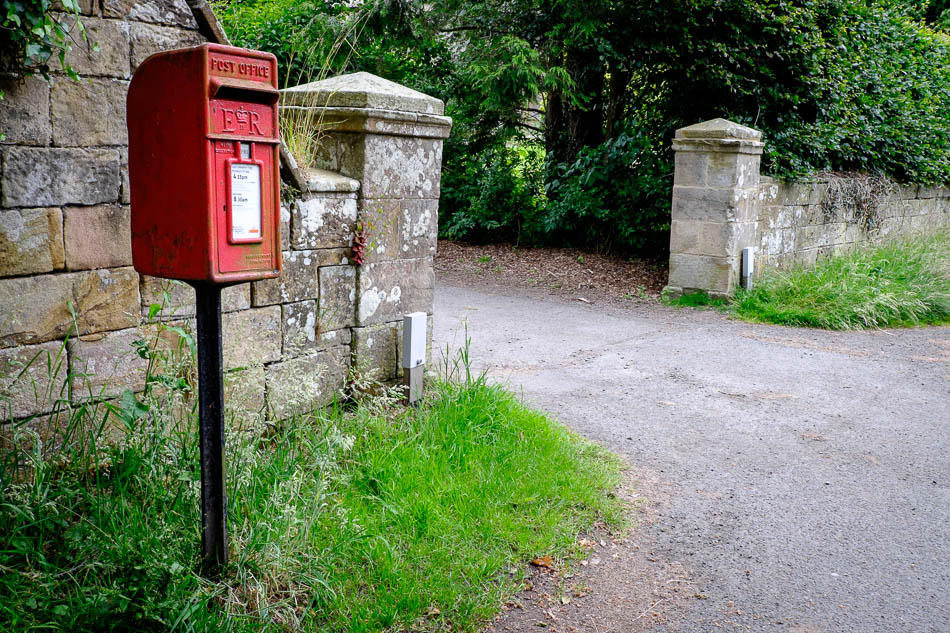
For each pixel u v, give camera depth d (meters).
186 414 3.65
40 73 3.02
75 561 2.71
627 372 6.52
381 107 4.41
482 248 13.32
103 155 3.27
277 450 3.52
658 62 11.43
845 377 6.63
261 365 3.94
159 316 3.56
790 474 4.52
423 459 3.86
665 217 11.90
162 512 2.98
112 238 3.34
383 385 4.49
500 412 4.59
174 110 2.51
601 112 12.99
